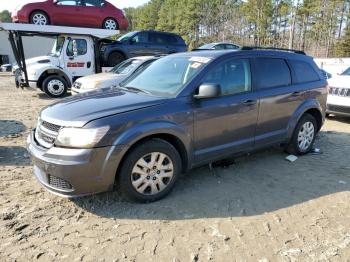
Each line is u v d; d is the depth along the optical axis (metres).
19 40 11.75
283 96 4.93
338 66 12.73
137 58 10.27
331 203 3.92
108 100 3.87
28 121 8.02
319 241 3.20
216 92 3.85
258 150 4.89
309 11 53.84
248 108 4.48
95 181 3.40
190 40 65.88
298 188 4.30
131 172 3.61
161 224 3.43
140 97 3.96
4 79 21.09
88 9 13.41
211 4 64.44
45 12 12.67
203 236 3.24
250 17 59.03
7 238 3.16
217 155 4.33
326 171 4.89
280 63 5.08
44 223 3.42
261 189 4.25
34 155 3.52
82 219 3.51
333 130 7.51
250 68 4.62
